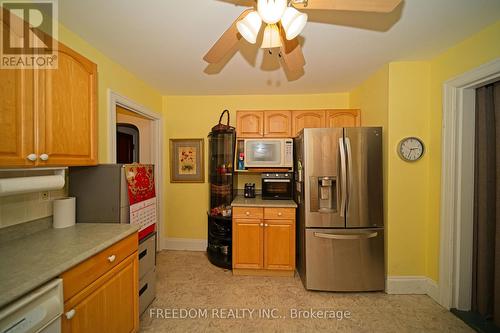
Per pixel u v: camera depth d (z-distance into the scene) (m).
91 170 1.53
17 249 1.06
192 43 1.66
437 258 1.85
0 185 1.00
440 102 1.81
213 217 2.57
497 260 1.53
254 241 2.25
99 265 1.11
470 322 1.57
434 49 1.73
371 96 2.26
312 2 0.94
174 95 2.92
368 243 1.96
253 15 0.98
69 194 1.54
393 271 1.97
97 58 1.74
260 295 1.94
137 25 1.44
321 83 2.47
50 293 0.86
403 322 1.61
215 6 1.26
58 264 0.90
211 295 1.94
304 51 1.77
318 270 1.98
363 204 1.96
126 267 1.33
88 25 1.43
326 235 1.95
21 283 0.77
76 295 0.97
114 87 1.95
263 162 2.46
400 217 1.96
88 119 1.39
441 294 1.79
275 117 2.64
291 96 2.84
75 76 1.29
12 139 0.97
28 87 1.04
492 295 1.61
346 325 1.58
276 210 2.24
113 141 1.89
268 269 2.26
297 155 2.39
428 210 1.94
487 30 1.45
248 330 1.54
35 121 1.06
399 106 1.94
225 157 2.64
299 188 2.25
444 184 1.76
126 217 1.57
